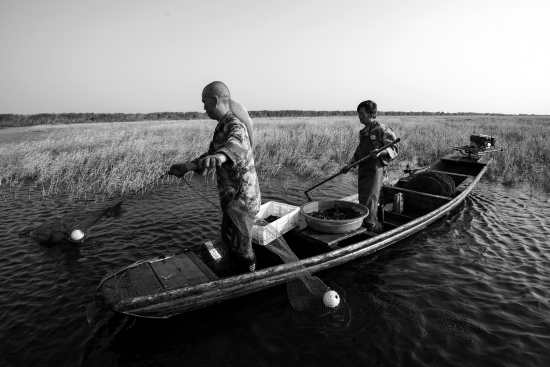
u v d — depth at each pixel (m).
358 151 6.56
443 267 5.45
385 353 3.58
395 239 5.95
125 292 3.79
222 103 3.80
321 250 5.42
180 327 4.04
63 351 3.67
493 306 4.37
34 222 7.66
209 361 3.53
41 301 4.58
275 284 4.36
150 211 8.38
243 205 3.93
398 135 21.61
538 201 9.09
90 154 15.24
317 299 4.50
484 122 39.66
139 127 32.09
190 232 7.02
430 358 3.50
